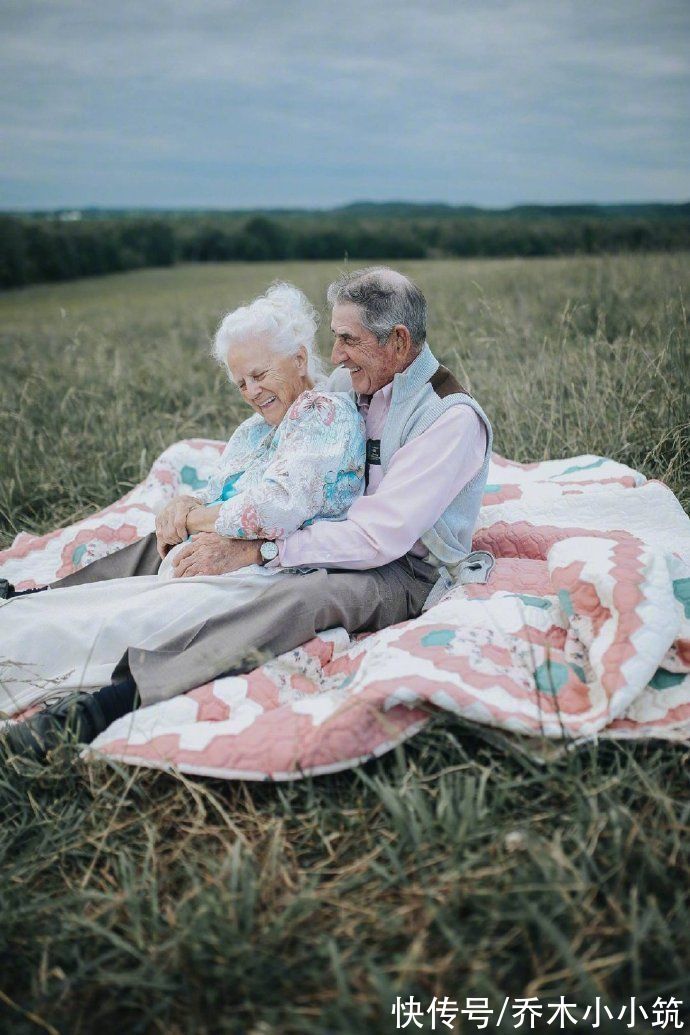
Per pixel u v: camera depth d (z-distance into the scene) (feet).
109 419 16.20
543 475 11.28
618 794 6.41
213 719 7.18
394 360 8.15
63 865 6.42
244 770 6.59
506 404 13.98
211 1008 5.21
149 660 7.43
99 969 5.44
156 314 42.27
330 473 8.09
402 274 8.09
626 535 8.76
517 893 5.53
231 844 6.40
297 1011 5.10
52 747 7.15
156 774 6.91
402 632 7.63
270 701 7.38
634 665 6.85
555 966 5.32
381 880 5.90
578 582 7.55
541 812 6.36
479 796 6.23
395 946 5.47
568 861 5.61
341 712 6.67
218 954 5.40
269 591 7.80
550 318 22.00
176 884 6.21
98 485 13.79
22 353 26.55
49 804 6.98
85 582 9.30
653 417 13.12
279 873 6.03
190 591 7.95
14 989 5.62
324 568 8.13
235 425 16.65
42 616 8.00
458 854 5.89
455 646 7.22
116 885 6.20
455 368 17.80
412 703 6.83
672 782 6.73
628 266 25.66
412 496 8.00
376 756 6.71
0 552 10.71
